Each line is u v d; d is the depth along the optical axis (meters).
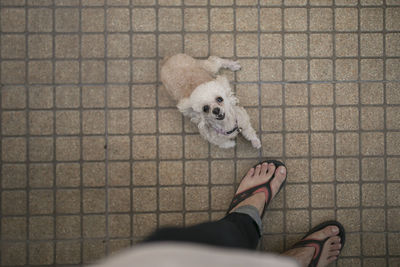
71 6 1.75
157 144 1.76
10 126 1.75
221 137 1.59
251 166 1.76
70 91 1.75
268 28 1.75
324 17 1.74
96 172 1.76
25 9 1.75
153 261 0.63
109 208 1.75
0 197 1.75
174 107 1.76
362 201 1.75
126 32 1.76
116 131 1.76
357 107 1.75
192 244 0.82
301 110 1.75
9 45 1.75
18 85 1.75
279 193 1.76
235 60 1.75
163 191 1.76
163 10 1.76
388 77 1.74
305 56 1.75
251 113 1.75
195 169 1.76
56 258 1.74
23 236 1.74
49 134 1.75
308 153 1.75
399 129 1.75
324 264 1.69
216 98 1.40
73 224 1.75
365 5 1.75
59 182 1.75
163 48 1.76
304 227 1.76
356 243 1.76
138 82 1.76
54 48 1.75
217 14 1.76
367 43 1.75
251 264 0.65
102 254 1.75
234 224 1.29
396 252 1.76
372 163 1.75
